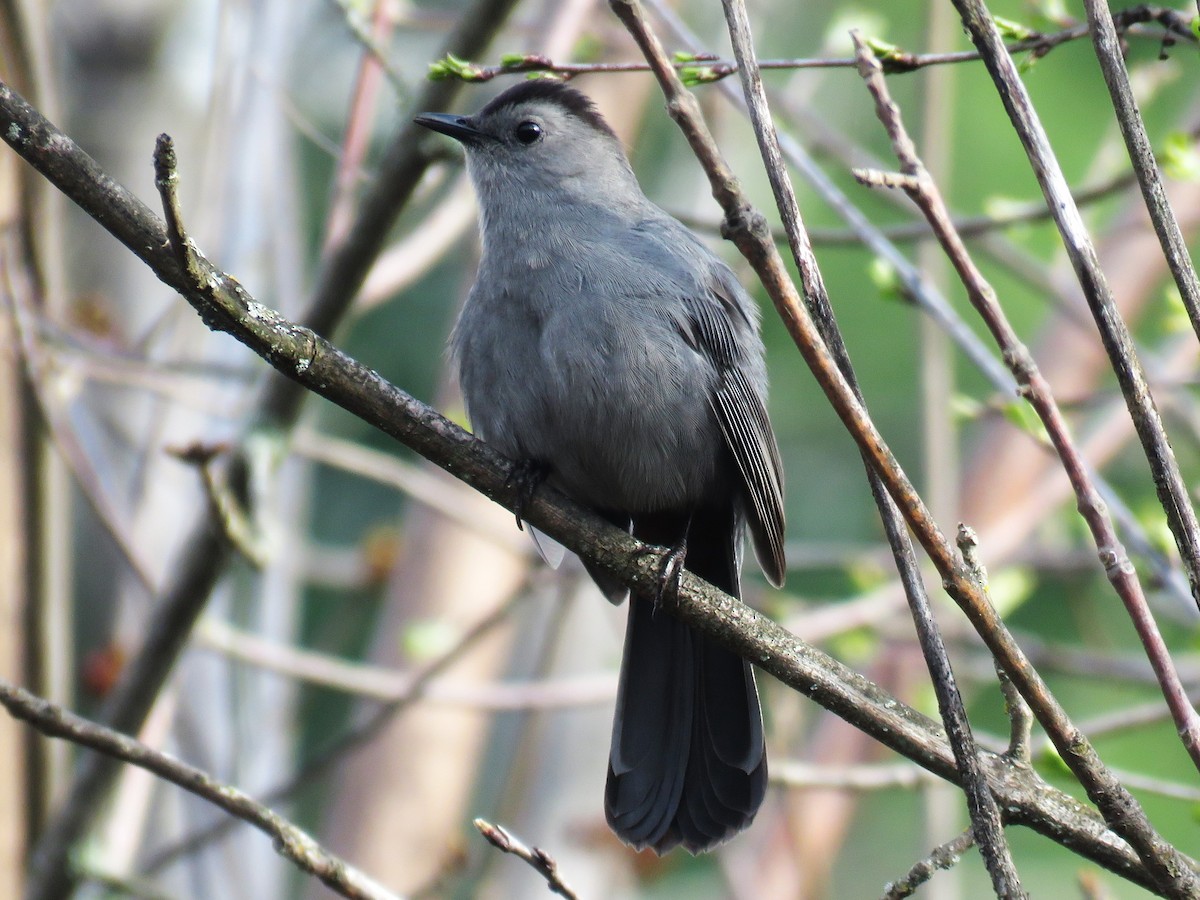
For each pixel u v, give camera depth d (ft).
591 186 28.12
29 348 30.01
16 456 30.68
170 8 45.88
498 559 42.32
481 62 29.14
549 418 26.25
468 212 36.94
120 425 38.04
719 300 27.17
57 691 31.12
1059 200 16.62
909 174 17.78
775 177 16.40
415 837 40.55
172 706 32.19
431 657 37.93
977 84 58.95
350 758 41.60
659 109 51.72
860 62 18.42
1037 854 53.93
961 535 17.97
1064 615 53.62
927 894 32.48
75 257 44.83
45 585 30.86
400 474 38.17
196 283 18.15
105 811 30.42
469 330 27.04
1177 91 52.95
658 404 25.84
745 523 28.32
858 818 52.90
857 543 57.36
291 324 19.20
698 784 24.88
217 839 33.27
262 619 37.93
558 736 43.45
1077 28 21.29
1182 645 52.85
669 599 21.33
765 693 41.78
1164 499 16.19
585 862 42.32
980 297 17.42
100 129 44.78
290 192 37.19
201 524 28.84
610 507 27.99
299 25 42.06
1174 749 52.11
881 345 58.44
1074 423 44.98
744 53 16.43
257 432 30.07
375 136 54.70
